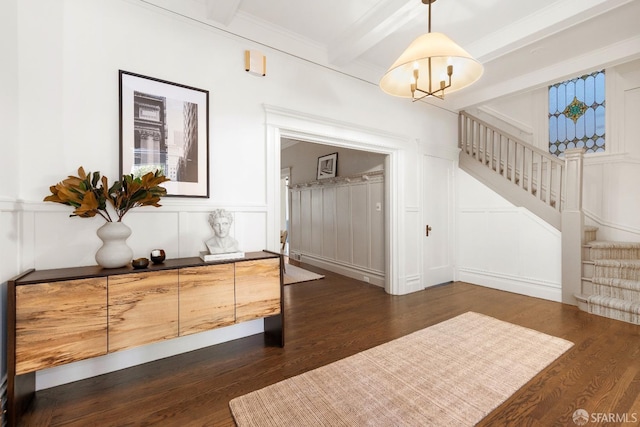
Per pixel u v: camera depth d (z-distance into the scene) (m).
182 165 2.52
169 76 2.48
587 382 2.02
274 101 3.06
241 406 1.78
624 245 3.67
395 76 2.43
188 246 2.55
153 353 2.37
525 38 3.01
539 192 4.16
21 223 1.90
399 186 4.24
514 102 5.32
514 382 2.02
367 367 2.22
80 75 2.13
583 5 2.61
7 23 1.79
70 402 1.84
